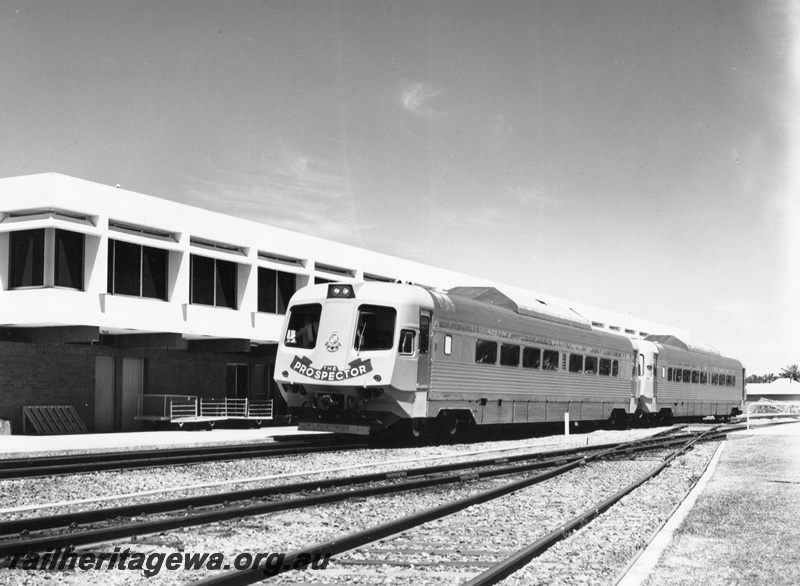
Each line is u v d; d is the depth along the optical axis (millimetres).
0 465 14938
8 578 6672
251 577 6445
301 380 20062
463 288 26594
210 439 22766
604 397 31203
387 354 19250
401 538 8625
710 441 26359
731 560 7586
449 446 21422
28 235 25844
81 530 8602
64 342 26266
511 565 6973
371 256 39719
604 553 7988
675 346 40719
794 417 71250
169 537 8305
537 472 16234
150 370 30969
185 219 29469
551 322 27422
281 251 33906
